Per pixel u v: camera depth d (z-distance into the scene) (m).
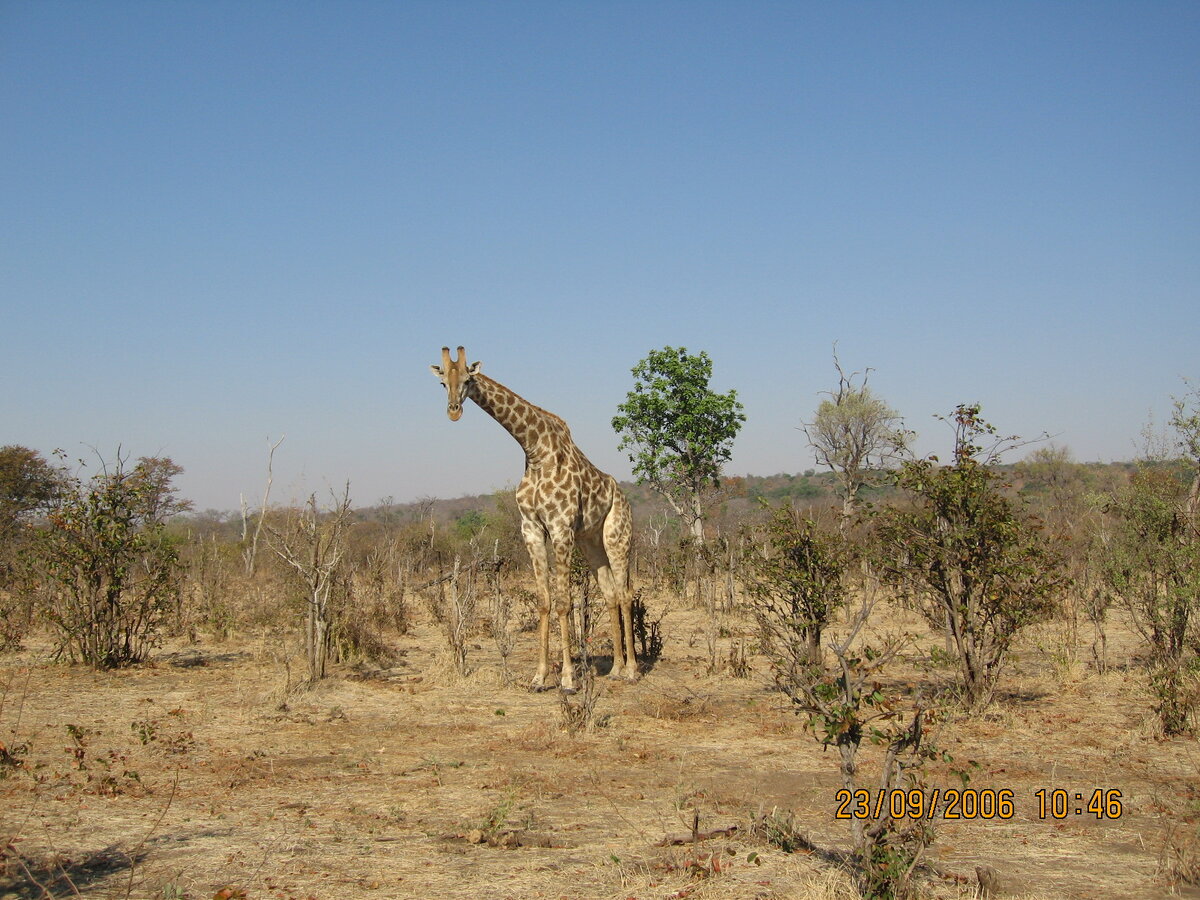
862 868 4.90
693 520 25.30
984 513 9.50
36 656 13.19
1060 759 7.82
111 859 5.38
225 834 5.87
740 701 10.66
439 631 16.31
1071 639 12.80
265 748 8.33
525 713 10.02
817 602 10.13
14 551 16.53
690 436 28.98
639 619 13.77
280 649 13.77
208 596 17.88
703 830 5.95
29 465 26.64
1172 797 6.77
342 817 6.29
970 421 9.73
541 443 11.95
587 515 12.17
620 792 6.99
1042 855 5.63
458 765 7.77
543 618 11.68
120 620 12.74
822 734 8.80
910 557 10.11
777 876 5.12
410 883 5.04
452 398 11.42
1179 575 10.57
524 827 6.05
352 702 10.45
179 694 10.70
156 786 7.02
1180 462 12.43
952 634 9.78
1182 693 9.05
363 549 25.88
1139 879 5.20
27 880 5.00
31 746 8.16
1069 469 30.56
